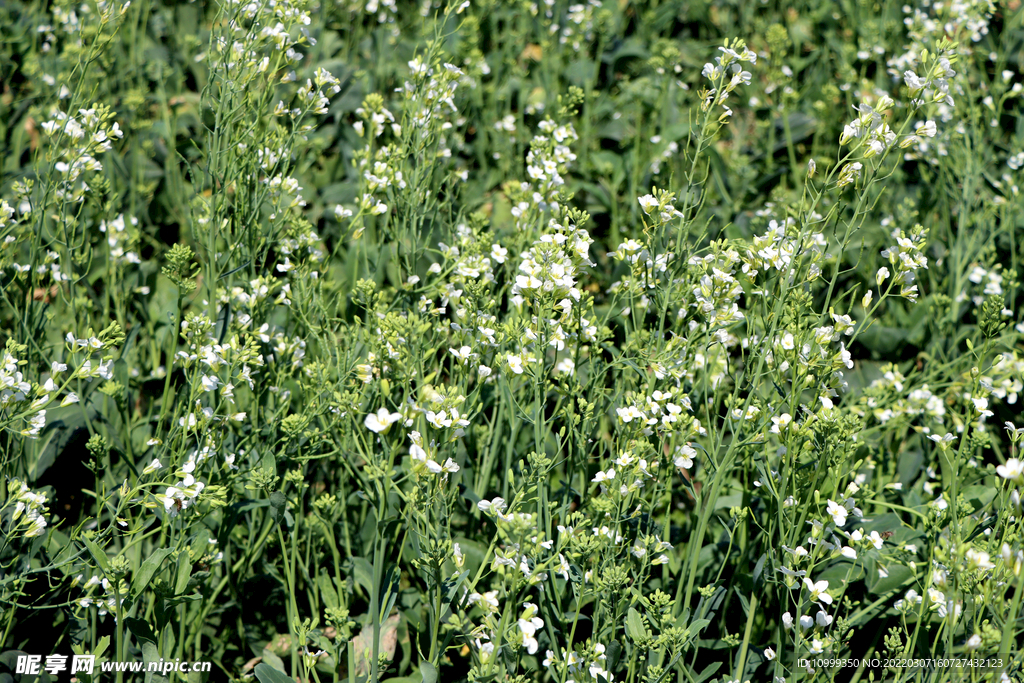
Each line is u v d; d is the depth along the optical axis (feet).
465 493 8.64
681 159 14.99
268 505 8.47
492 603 6.84
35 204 9.28
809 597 7.35
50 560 8.40
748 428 8.20
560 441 7.84
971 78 15.89
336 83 9.82
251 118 10.27
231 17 9.21
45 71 15.24
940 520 7.72
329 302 10.03
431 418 6.75
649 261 8.24
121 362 10.03
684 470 8.38
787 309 8.01
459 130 15.05
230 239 9.78
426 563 7.04
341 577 9.52
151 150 15.29
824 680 7.64
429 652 7.90
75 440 9.45
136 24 17.12
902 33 16.66
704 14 19.30
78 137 9.11
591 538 6.88
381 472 7.29
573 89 11.60
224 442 8.82
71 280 9.64
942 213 13.96
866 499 8.39
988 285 11.68
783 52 16.10
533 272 7.30
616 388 9.13
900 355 12.57
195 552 7.97
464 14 16.99
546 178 9.71
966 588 6.56
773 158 16.35
